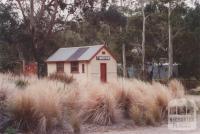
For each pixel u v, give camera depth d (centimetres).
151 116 1386
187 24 4959
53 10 3750
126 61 5497
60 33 4778
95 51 3391
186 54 5159
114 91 1497
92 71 3350
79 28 4219
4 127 1154
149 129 1300
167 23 4938
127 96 1492
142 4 5000
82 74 3422
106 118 1359
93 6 3922
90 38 5753
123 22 4888
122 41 5109
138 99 1492
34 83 1630
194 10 5012
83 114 1367
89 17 3959
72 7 3875
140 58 5388
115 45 5403
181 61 5228
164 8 4788
